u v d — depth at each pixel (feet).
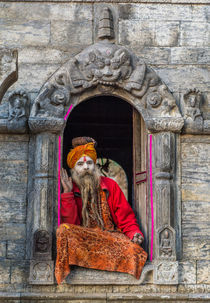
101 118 49.21
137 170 35.70
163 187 32.53
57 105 32.73
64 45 33.91
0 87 27.45
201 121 33.30
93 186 33.24
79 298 31.24
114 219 33.60
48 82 32.99
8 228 32.14
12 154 32.76
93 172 33.47
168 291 31.99
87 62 33.01
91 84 33.01
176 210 32.89
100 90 33.40
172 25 34.53
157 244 32.04
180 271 32.32
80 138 34.37
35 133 32.78
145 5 34.53
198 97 33.58
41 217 31.68
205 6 34.86
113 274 31.58
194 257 32.60
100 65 32.96
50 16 34.12
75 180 33.50
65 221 32.42
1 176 32.55
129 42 34.19
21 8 34.12
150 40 34.32
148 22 34.42
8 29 33.88
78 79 32.94
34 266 31.30
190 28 34.60
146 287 31.86
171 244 32.12
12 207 32.32
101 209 33.30
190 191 33.19
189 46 34.42
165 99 33.27
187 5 34.76
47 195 31.86
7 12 34.01
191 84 34.17
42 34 33.94
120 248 31.68
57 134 32.73
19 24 33.96
